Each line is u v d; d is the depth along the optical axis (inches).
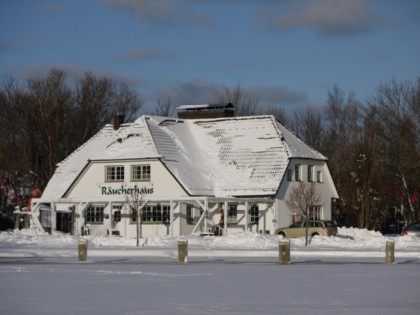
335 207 5433.1
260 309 1382.9
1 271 2181.3
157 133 4744.1
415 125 5644.7
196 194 4443.9
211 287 1752.0
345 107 7303.2
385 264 2501.2
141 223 4554.6
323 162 4931.1
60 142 6373.0
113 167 4665.4
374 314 1322.6
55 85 6520.7
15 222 5152.6
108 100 6825.8
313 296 1579.7
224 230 4210.1
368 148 5216.5
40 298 1544.0
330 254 3019.2
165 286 1770.4
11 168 5753.0
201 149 4884.4
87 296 1576.0
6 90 6584.6
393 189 5511.8
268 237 3843.5
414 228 4266.7
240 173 4621.1
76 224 4753.9
